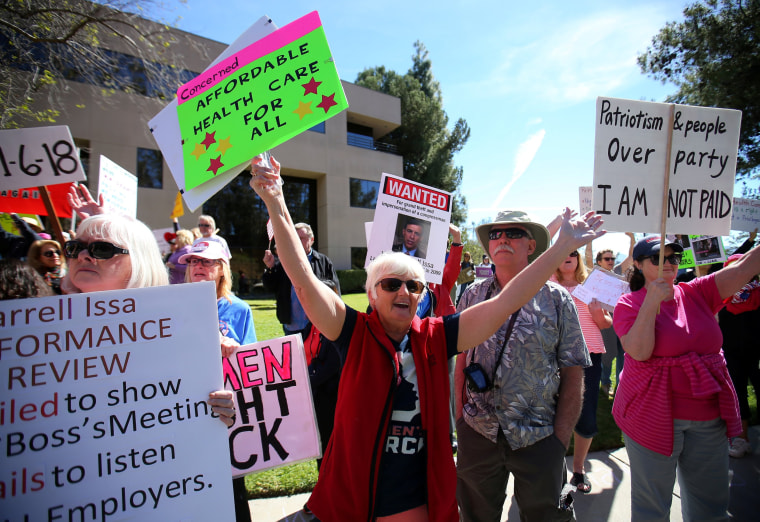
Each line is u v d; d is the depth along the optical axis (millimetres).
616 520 2760
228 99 1907
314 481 3135
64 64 8969
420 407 1593
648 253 2289
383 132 28531
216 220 20844
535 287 1562
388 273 1687
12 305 1396
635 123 2285
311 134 23297
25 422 1348
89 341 1439
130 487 1396
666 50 11945
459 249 3490
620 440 3885
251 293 21297
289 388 2258
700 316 2203
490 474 2064
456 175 36500
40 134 2350
